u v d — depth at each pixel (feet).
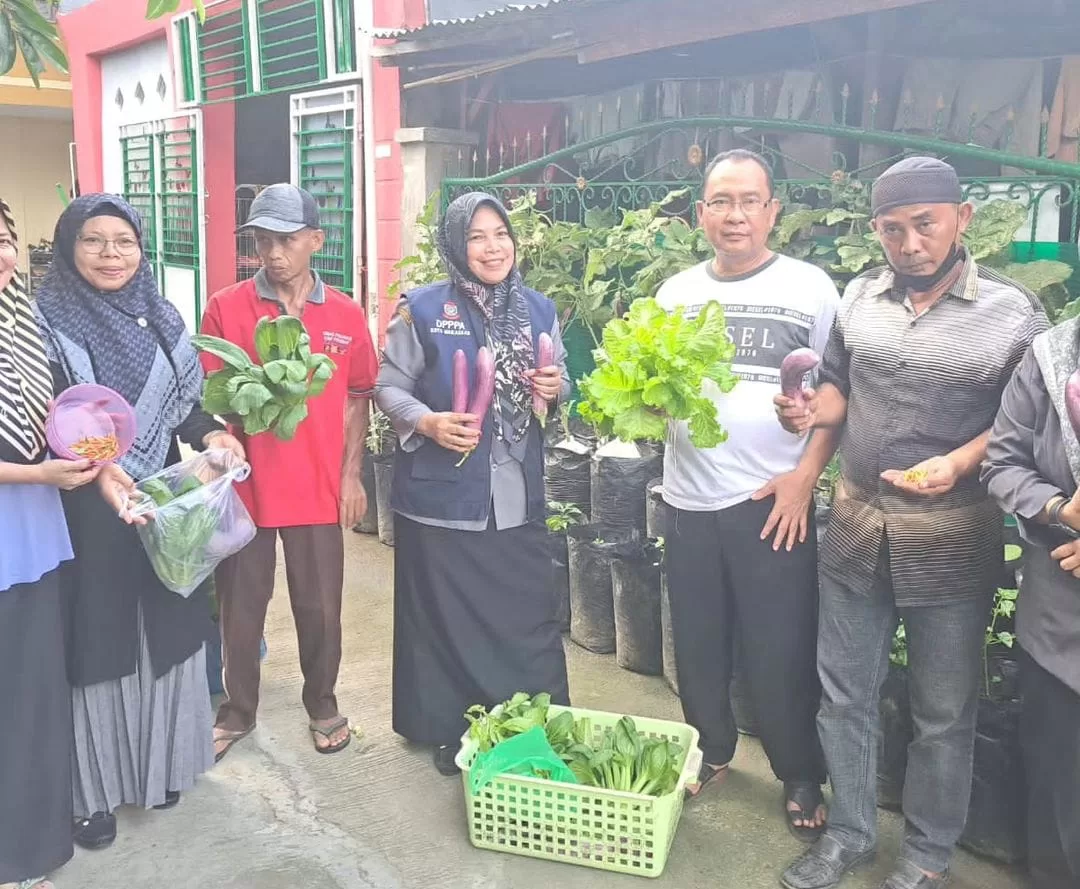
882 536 7.96
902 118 15.70
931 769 8.15
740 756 11.12
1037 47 14.94
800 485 8.77
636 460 14.39
